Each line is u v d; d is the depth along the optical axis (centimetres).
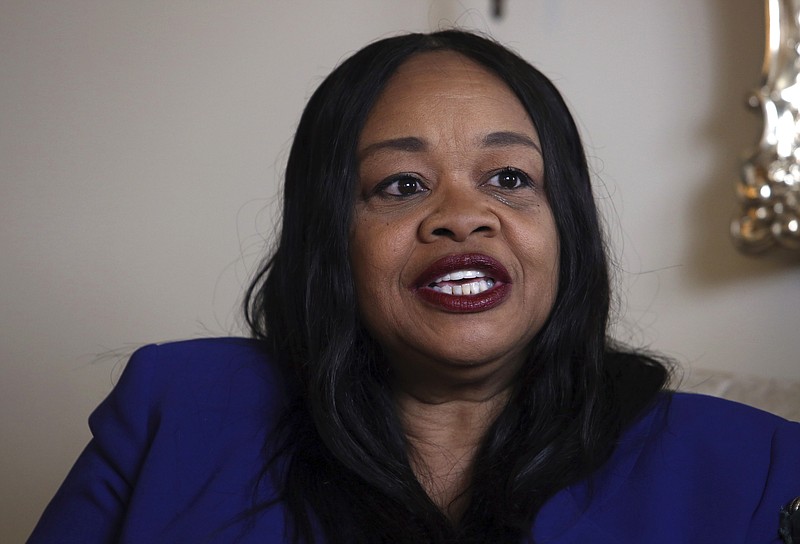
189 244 316
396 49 174
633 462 168
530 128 171
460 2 301
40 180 317
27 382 317
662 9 277
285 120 312
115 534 178
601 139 286
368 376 174
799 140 251
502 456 171
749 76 265
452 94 167
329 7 310
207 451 178
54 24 316
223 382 188
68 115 316
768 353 266
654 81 279
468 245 160
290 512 166
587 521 162
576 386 175
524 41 296
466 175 165
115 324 317
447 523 167
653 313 279
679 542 160
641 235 280
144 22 315
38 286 317
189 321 316
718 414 173
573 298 175
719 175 270
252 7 313
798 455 164
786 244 253
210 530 166
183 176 315
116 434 183
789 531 156
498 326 161
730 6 267
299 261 184
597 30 286
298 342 183
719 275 271
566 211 174
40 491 318
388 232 163
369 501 166
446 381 169
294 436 176
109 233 317
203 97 314
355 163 169
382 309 164
